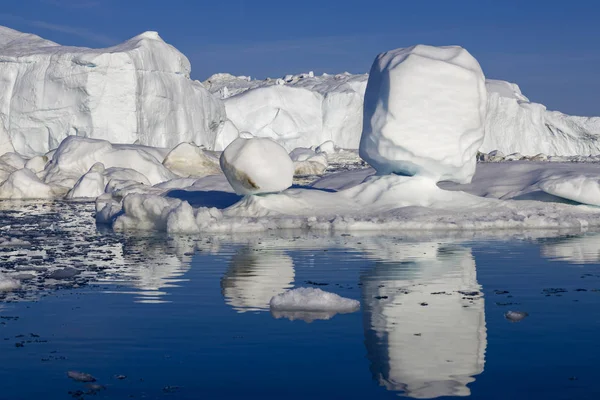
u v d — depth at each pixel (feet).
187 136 161.58
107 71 143.84
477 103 51.31
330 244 37.88
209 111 171.63
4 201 74.38
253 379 15.69
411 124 50.34
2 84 149.28
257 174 47.67
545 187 52.80
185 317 21.01
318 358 17.04
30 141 147.95
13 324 20.33
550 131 247.09
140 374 16.03
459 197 52.06
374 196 52.29
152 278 27.53
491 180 61.41
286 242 38.88
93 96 143.23
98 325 20.13
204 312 21.63
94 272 28.99
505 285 25.90
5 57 148.87
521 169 63.77
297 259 32.35
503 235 42.06
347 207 50.67
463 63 51.78
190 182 71.92
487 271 29.01
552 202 53.26
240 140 48.80
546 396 14.62
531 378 15.66
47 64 146.30
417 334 19.02
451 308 21.95
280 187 48.19
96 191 80.12
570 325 19.94
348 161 171.83
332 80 256.32
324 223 45.42
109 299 23.59
